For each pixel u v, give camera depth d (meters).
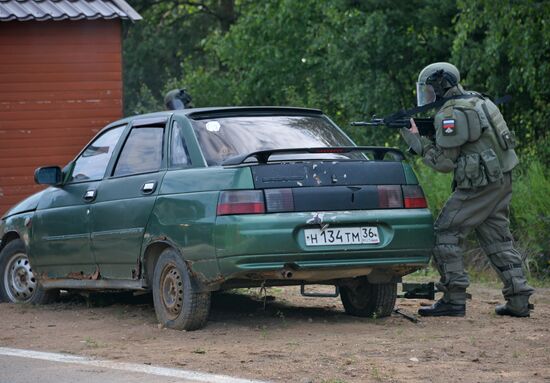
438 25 27.28
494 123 11.27
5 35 21.22
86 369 8.48
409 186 10.56
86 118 21.64
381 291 11.21
